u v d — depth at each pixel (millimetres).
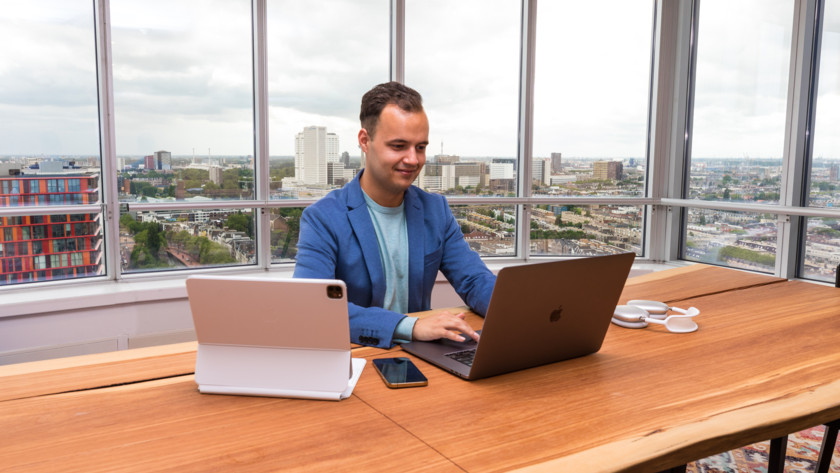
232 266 3814
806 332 1536
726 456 2197
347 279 1644
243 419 1000
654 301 1717
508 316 1121
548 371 1241
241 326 1086
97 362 1284
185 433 945
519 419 1001
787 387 1154
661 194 4414
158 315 3281
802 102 3619
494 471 822
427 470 825
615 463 846
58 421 987
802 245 3748
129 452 880
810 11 3557
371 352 1365
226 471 824
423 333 1394
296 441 917
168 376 1208
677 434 940
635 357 1338
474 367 1156
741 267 4031
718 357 1338
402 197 1713
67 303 3027
